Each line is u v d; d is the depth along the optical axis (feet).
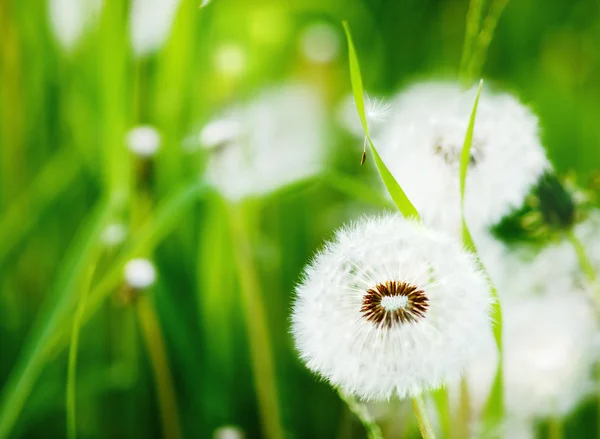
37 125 3.01
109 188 2.52
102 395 2.53
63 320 2.13
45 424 2.51
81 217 2.86
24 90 2.91
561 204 1.89
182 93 2.81
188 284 2.72
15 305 2.69
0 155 2.88
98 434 2.53
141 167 2.45
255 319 2.24
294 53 3.79
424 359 1.55
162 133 2.75
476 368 1.87
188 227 2.75
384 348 1.56
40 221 2.80
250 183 2.22
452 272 1.57
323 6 3.91
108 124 2.57
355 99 1.59
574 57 3.97
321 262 1.61
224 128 2.18
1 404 2.49
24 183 2.91
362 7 4.01
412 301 1.57
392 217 1.61
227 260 2.59
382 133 1.82
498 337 1.67
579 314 1.95
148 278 2.09
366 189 2.08
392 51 4.05
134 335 2.54
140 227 2.48
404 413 2.11
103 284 2.02
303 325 1.59
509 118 1.77
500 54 4.11
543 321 1.94
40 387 2.48
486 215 1.76
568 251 1.97
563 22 4.26
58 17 2.80
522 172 1.75
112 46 2.58
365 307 1.58
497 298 1.63
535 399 1.91
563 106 3.55
